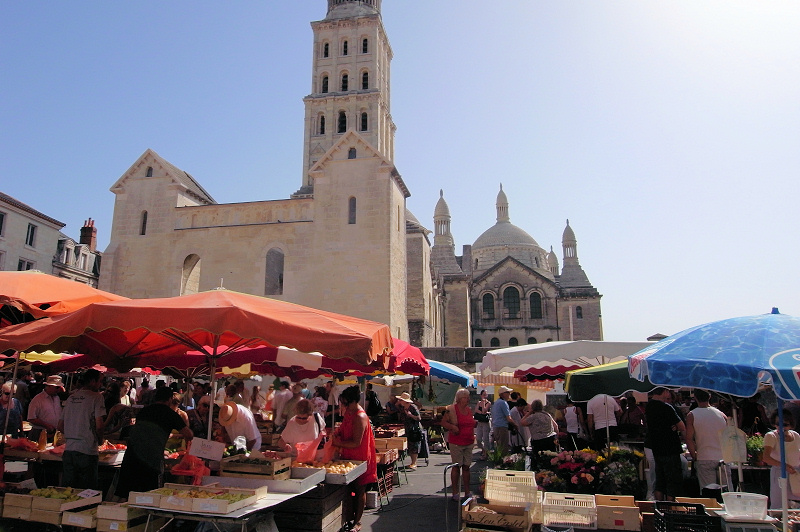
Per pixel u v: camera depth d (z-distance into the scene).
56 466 10.98
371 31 58.03
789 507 9.04
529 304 76.00
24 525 8.69
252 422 10.91
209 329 7.87
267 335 7.96
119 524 7.36
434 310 61.47
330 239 36.00
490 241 98.38
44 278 11.66
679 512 8.05
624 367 12.80
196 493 7.52
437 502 12.98
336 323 9.24
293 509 9.15
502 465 13.02
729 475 10.96
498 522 8.36
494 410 17.08
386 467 14.26
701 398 10.98
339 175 36.84
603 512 9.26
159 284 37.28
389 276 34.81
